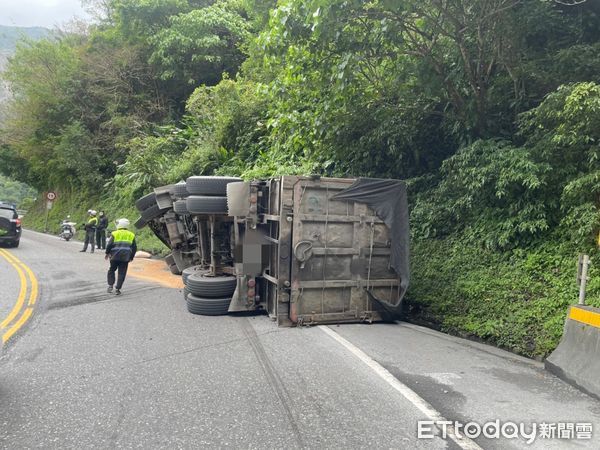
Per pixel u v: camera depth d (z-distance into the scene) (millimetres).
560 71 8211
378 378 5297
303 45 9289
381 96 10469
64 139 29578
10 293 10328
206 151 18828
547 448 3799
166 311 8805
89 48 30562
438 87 9422
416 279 9102
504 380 5336
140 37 27328
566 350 5531
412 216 10219
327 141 11586
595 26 8703
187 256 12008
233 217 8789
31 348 6449
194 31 24750
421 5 8383
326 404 4594
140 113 27453
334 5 8023
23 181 42531
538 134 8039
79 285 11523
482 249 8789
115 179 26812
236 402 4637
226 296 8453
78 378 5293
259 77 18141
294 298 7535
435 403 4648
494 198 8703
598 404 4695
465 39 9070
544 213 7867
